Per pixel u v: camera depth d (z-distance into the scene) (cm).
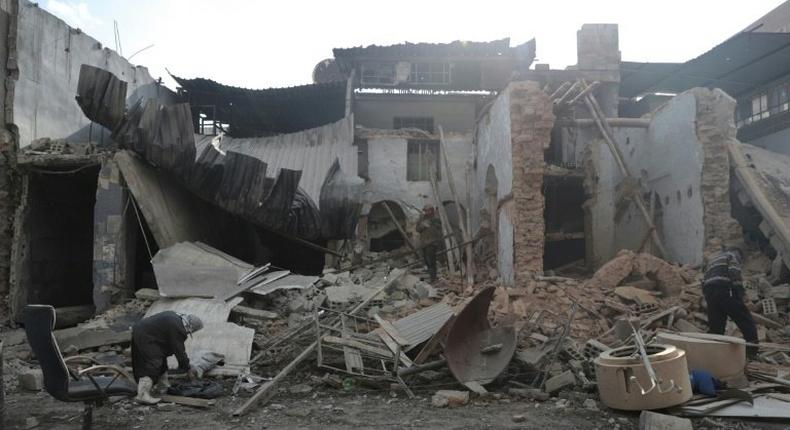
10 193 1341
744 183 1188
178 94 2244
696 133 1243
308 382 722
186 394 650
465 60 2448
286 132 2606
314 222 1346
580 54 2009
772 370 712
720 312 762
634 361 561
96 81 1151
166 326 629
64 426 544
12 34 1362
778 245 1100
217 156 1220
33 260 1372
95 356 839
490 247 1586
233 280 1059
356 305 1067
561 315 999
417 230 1739
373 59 2445
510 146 1287
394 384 683
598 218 1708
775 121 1692
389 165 2056
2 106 1334
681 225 1309
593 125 1519
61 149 1353
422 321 866
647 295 1023
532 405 612
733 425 520
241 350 814
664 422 497
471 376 681
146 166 1245
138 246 1397
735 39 1684
